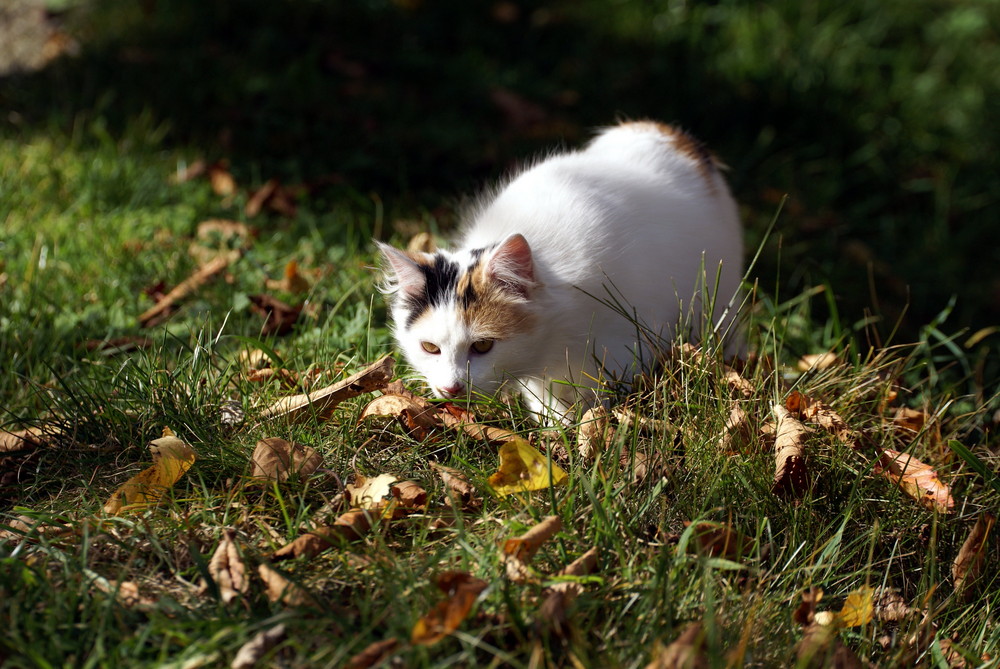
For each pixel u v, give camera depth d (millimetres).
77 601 2143
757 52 6812
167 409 2949
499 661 2070
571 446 2914
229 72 5961
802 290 4898
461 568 2342
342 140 5527
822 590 2576
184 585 2301
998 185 6242
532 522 2473
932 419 3221
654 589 2223
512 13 7125
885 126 6520
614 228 3201
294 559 2346
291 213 4848
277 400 3059
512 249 2922
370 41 6609
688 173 3654
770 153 6238
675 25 7172
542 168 3566
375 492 2582
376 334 3680
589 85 6484
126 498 2566
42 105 5680
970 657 2367
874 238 5793
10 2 6855
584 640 2107
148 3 6625
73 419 2947
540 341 3135
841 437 2938
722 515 2664
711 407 2896
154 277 4164
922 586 2662
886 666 2355
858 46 7160
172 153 5230
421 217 4930
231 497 2561
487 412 3100
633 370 3152
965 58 7359
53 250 4246
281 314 3797
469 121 5961
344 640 2068
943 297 5375
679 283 3373
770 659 2236
